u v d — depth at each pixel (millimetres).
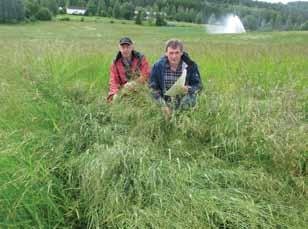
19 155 3139
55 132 3939
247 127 3822
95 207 2951
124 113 4176
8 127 3812
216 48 9664
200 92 4512
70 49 7297
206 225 2740
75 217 2977
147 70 5492
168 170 3217
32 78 4816
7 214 2725
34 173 2938
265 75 6289
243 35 40625
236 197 3031
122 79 5441
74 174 3299
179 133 3973
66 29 50188
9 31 38062
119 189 2979
